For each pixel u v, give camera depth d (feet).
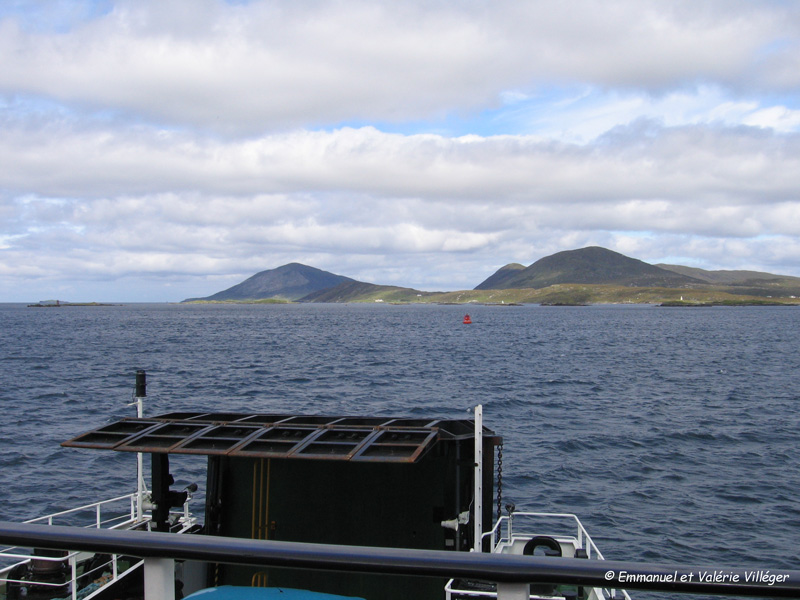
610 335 583.99
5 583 41.16
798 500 94.07
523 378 252.21
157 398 192.95
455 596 36.11
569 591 37.11
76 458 114.83
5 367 286.25
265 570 37.63
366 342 472.44
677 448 127.34
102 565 42.32
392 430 36.52
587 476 106.73
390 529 37.19
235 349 397.19
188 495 38.75
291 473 38.09
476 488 35.50
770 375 267.59
